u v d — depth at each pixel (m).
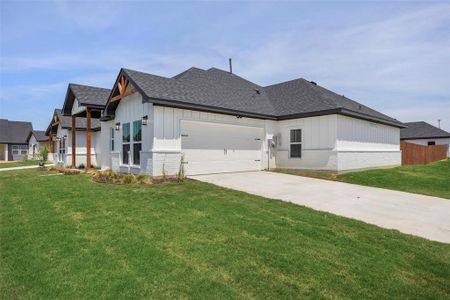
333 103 13.50
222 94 13.90
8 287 3.12
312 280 3.46
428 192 9.86
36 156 32.62
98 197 7.01
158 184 8.96
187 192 7.85
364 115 14.30
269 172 13.92
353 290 3.29
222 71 17.58
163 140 10.62
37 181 9.66
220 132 12.70
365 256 4.21
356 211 6.96
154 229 4.88
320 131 13.33
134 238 4.46
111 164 14.52
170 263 3.70
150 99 9.88
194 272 3.51
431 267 3.99
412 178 12.23
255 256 4.00
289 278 3.48
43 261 3.70
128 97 12.55
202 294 3.06
